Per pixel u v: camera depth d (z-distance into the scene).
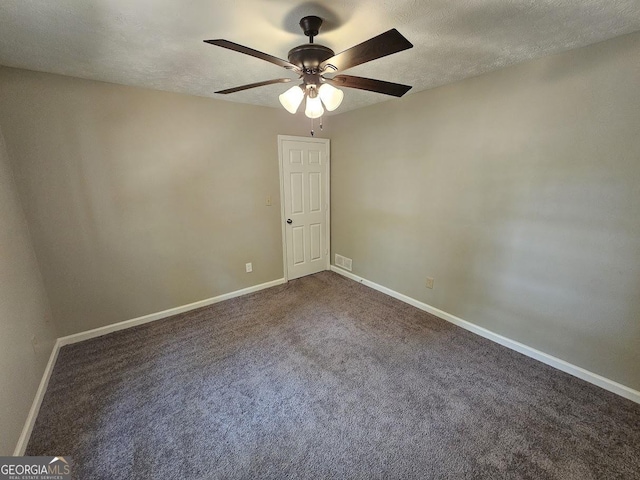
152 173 2.74
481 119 2.36
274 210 3.66
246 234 3.47
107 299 2.68
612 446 1.56
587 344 2.02
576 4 1.34
